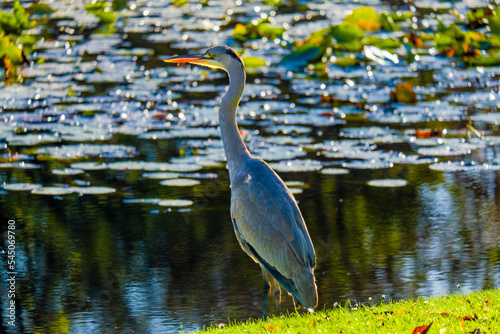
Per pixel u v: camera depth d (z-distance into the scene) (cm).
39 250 1123
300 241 833
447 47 2380
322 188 1377
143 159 1460
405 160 1457
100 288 1005
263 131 1628
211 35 2592
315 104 1852
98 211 1268
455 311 766
